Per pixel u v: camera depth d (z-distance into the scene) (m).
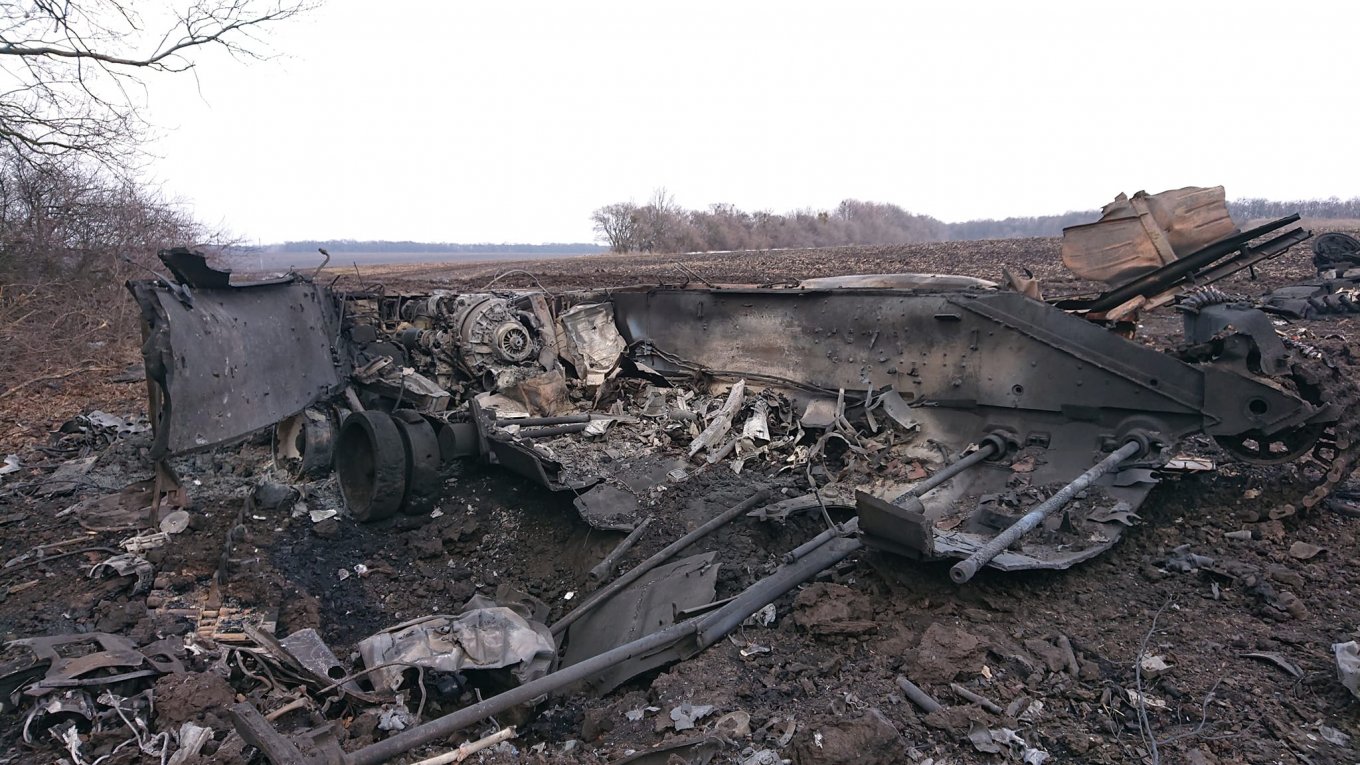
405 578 5.83
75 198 15.97
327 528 6.14
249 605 5.07
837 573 4.90
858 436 6.57
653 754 3.32
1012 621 4.20
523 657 4.48
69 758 3.38
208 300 5.77
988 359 6.07
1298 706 3.40
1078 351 5.63
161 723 3.61
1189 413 5.22
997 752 3.22
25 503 6.54
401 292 9.70
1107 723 3.38
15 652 4.15
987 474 5.69
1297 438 5.30
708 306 8.09
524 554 6.18
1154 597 4.39
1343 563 4.64
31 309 14.36
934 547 4.34
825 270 22.00
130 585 5.14
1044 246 28.88
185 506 6.01
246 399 5.87
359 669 4.43
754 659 4.14
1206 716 3.38
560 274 23.83
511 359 8.13
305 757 2.99
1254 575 4.41
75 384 11.64
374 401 7.82
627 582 5.25
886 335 6.73
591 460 6.77
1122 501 4.93
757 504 5.88
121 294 15.59
